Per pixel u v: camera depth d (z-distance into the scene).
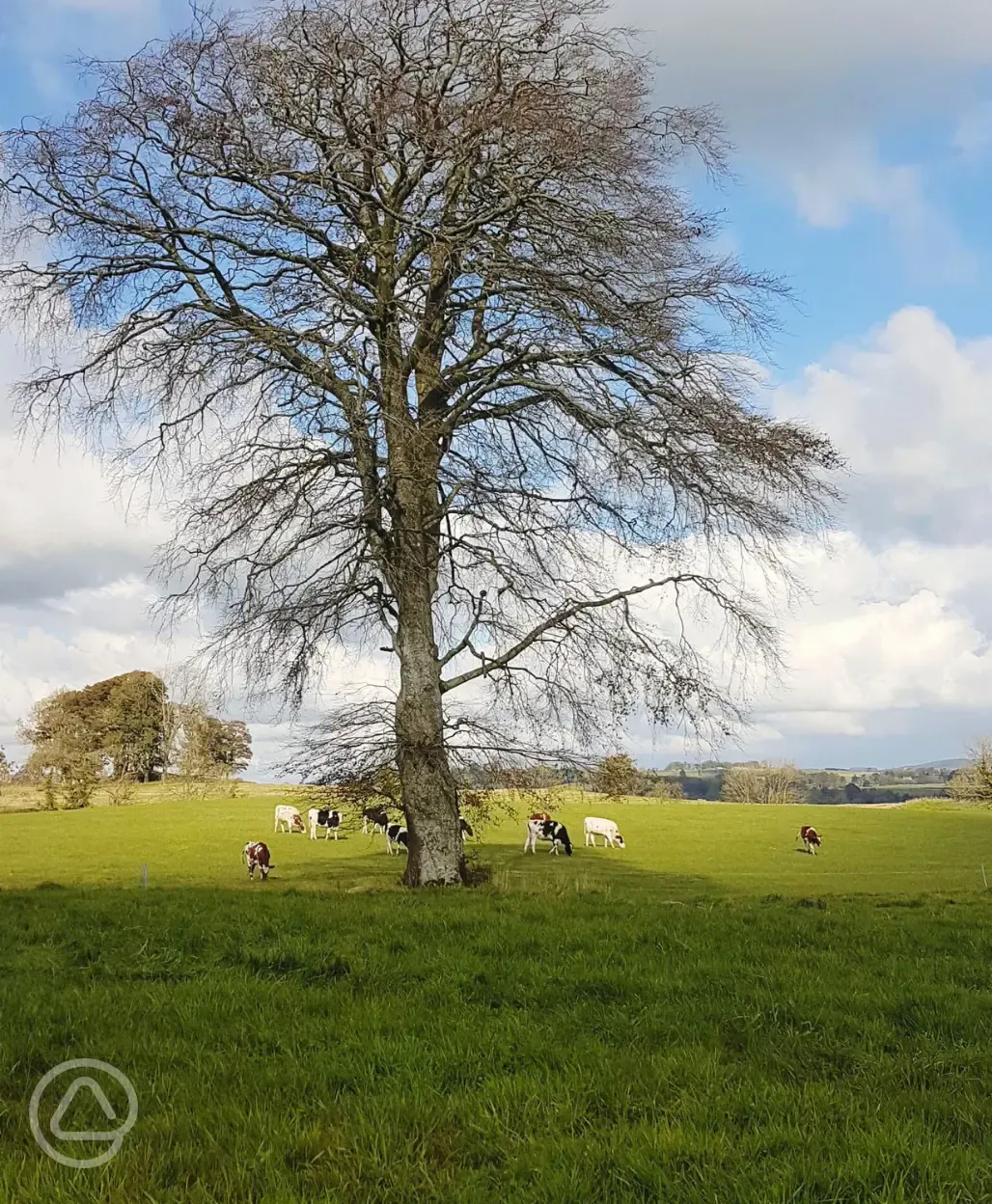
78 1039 6.99
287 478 18.55
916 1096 5.84
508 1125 5.43
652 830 50.72
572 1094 5.84
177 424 19.55
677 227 19.02
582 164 17.78
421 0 17.97
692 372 18.50
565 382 19.12
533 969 9.11
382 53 18.27
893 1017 7.84
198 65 17.83
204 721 78.94
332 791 21.39
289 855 38.69
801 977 9.01
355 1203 4.57
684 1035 7.12
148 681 86.12
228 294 19.86
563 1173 4.77
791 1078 6.21
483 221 18.19
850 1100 5.77
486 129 17.56
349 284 19.22
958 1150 4.97
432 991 8.35
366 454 17.95
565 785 20.95
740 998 8.16
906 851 41.28
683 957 9.91
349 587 18.86
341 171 18.98
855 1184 4.71
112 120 18.02
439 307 19.59
